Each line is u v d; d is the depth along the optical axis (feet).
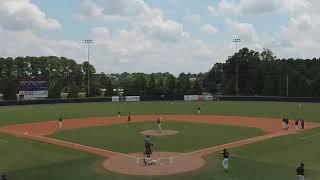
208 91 583.17
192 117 277.03
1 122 251.19
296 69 547.08
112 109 338.95
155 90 492.13
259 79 533.96
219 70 611.88
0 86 483.51
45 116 286.05
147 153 126.72
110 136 190.08
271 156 141.18
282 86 504.84
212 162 126.52
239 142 169.89
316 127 216.13
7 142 169.58
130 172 114.73
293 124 230.07
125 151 150.82
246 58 558.56
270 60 582.35
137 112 314.14
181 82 526.16
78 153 146.51
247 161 126.41
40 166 124.47
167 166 121.80
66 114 299.79
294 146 158.30
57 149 154.30
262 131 204.64
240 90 544.21
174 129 214.48
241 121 251.60
